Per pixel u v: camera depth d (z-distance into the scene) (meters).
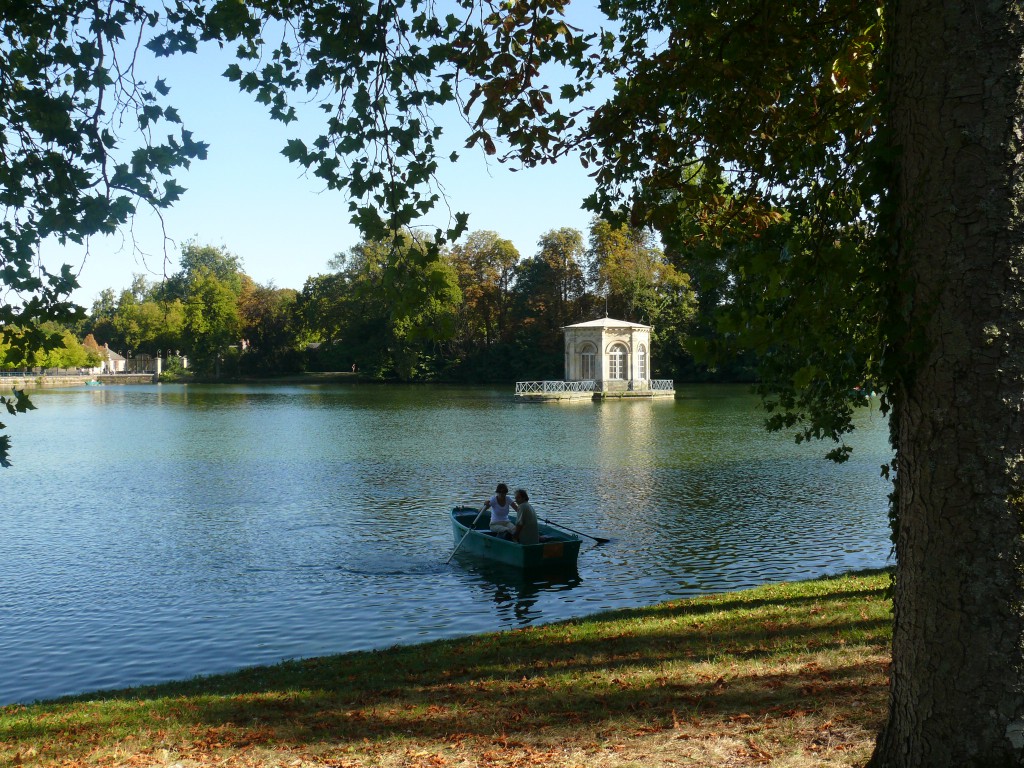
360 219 6.24
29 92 5.69
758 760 5.39
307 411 56.00
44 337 5.96
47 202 5.81
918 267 4.30
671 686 7.11
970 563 4.12
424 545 17.31
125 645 11.67
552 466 28.02
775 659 7.59
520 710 6.87
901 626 4.47
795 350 6.19
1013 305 4.07
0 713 8.04
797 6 6.50
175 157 5.48
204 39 6.20
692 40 6.68
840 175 5.89
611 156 7.42
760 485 23.61
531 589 14.10
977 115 4.12
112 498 22.94
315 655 11.12
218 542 17.70
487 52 6.97
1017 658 4.07
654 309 86.56
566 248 96.62
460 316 99.62
